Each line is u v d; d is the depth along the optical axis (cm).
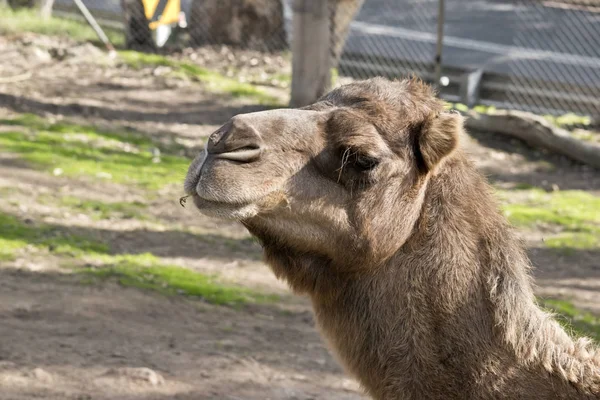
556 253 1877
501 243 653
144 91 2645
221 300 1428
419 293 643
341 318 668
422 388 643
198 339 1238
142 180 1950
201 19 3228
